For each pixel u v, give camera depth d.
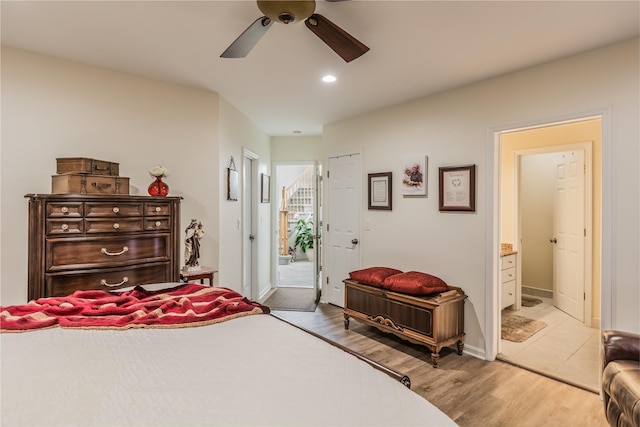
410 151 3.70
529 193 5.20
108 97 2.93
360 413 0.93
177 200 2.92
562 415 2.24
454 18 2.07
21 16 2.09
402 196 3.78
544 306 4.68
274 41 2.39
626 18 2.05
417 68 2.83
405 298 3.14
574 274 4.14
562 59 2.62
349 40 1.84
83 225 2.42
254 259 4.99
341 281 4.60
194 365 1.19
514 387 2.59
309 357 1.27
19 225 2.55
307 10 1.60
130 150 3.04
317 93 3.49
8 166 2.52
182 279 3.05
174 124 3.28
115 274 2.58
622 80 2.35
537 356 3.11
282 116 4.38
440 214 3.43
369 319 3.53
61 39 2.39
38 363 1.19
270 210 5.76
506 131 2.98
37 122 2.62
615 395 1.75
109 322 1.57
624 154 2.34
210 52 2.59
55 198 2.32
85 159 2.54
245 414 0.92
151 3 1.94
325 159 4.80
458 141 3.28
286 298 5.12
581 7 1.94
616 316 2.37
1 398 0.97
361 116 4.27
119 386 1.05
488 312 3.06
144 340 1.41
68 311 1.68
